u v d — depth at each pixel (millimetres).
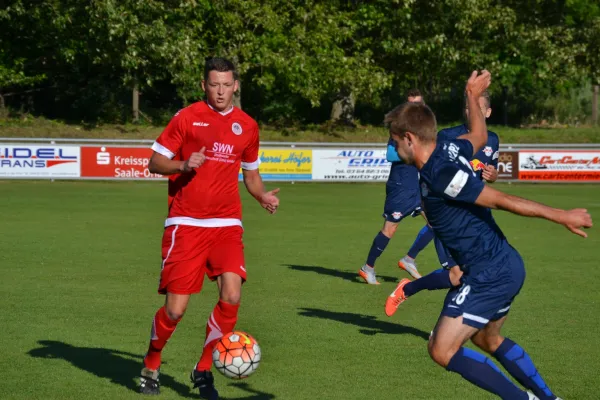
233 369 15438
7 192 67625
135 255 36344
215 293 28734
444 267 22047
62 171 76438
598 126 130500
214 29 102062
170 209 17062
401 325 23766
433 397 16922
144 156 77562
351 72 101062
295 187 77562
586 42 112375
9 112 103812
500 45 110625
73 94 112188
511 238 45188
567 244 42656
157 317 16719
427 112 14055
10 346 20625
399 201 30188
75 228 45781
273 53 98438
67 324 23109
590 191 74688
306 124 117062
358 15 104250
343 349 20844
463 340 14219
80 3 91375
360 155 81000
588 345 21391
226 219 16953
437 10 106188
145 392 16969
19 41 104375
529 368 15094
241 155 17141
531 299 27719
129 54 92375
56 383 17578
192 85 97688
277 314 25000
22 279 30188
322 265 35125
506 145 81375
